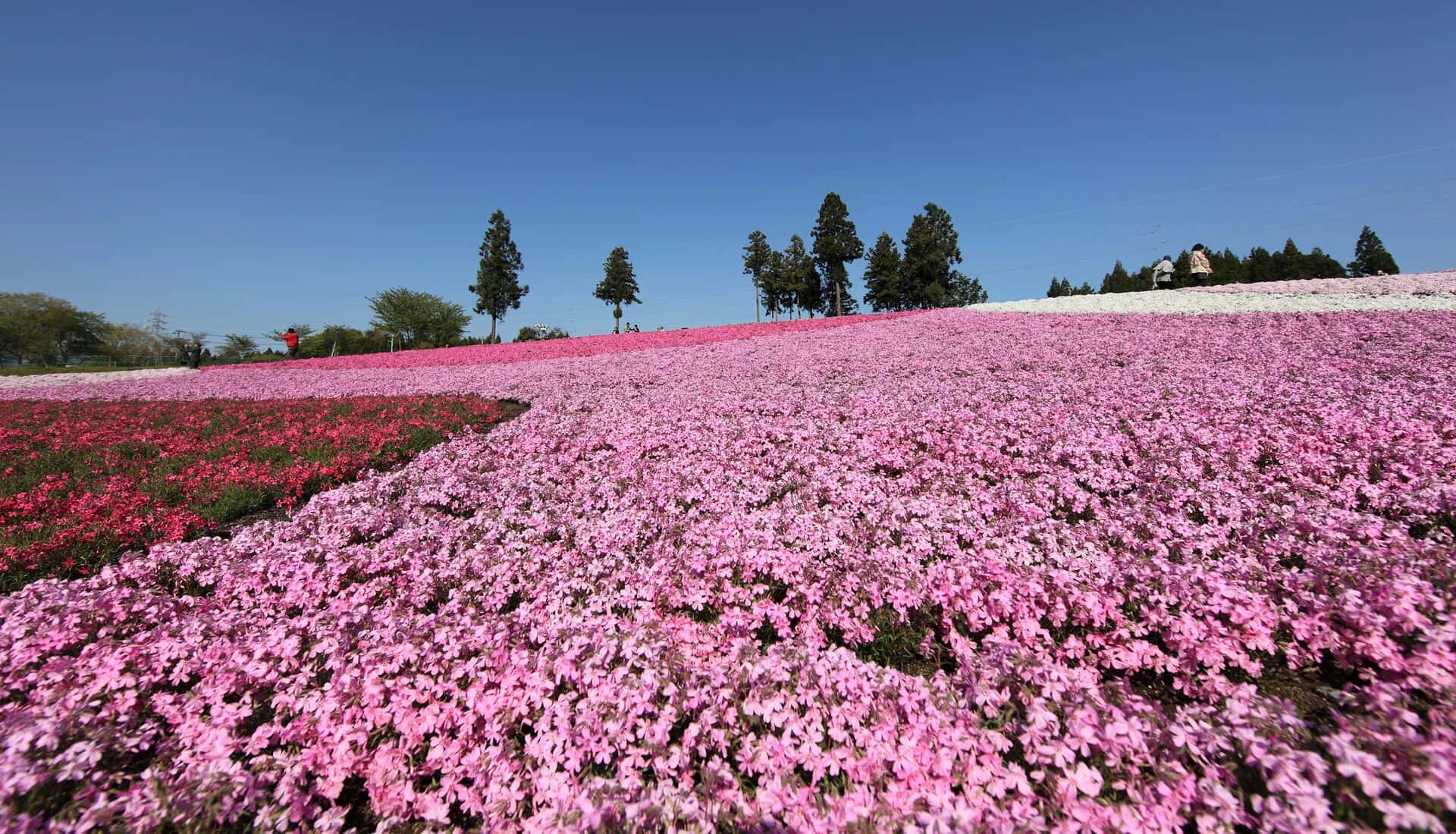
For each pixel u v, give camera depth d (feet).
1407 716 10.38
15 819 10.53
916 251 200.54
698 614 18.51
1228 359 46.21
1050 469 26.58
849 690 12.64
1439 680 11.41
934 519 21.12
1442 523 18.86
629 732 12.13
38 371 110.63
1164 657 13.93
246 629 17.33
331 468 33.09
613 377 64.85
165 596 19.17
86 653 15.53
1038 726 10.93
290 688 14.44
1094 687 11.75
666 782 11.09
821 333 90.68
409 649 14.39
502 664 14.35
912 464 28.73
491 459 35.60
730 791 10.71
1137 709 11.18
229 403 63.00
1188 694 13.48
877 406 39.14
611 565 20.11
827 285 219.20
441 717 12.92
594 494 28.12
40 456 38.78
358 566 21.06
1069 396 38.01
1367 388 33.09
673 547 20.81
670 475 28.96
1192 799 9.67
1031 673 11.97
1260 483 23.02
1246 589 15.15
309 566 20.51
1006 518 21.88
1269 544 17.90
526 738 12.68
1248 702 11.32
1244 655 13.55
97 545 24.07
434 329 225.97
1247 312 68.95
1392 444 24.53
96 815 10.32
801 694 12.75
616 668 13.75
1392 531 16.76
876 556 18.75
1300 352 46.09
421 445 39.55
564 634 15.26
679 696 12.80
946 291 207.72
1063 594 15.87
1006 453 30.12
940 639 16.31
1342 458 23.84
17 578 21.25
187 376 96.22
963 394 40.60
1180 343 54.39
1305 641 14.07
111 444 41.73
